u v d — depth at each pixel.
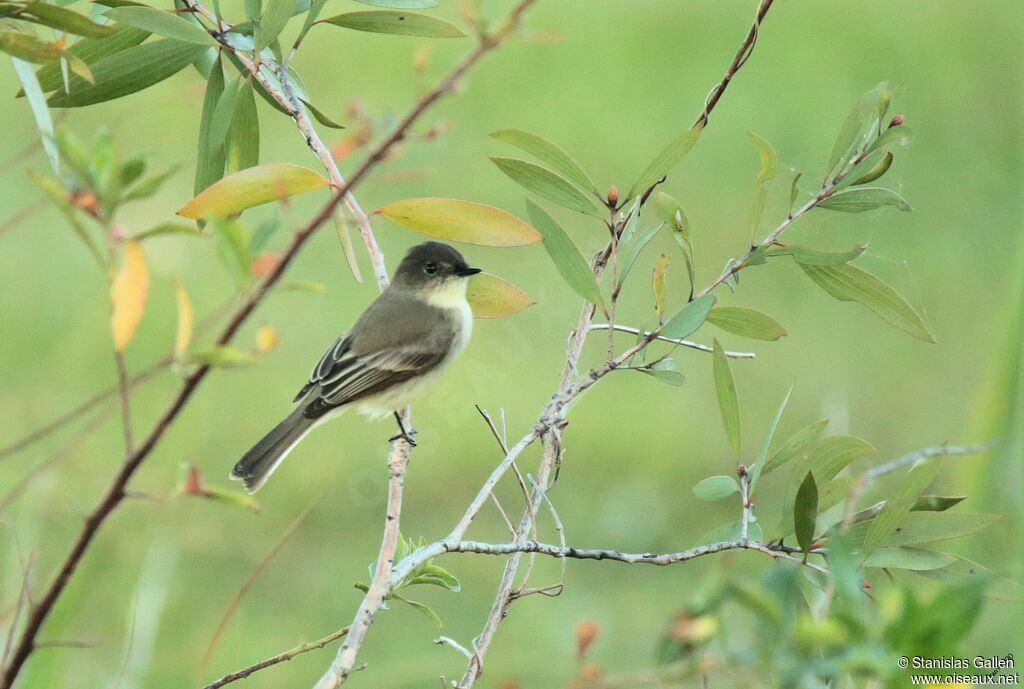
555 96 21.00
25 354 14.86
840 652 4.04
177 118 19.27
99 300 14.23
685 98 20.94
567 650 10.29
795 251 6.34
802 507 5.35
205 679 10.26
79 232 3.90
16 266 16.84
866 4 23.22
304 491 13.58
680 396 15.86
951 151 19.72
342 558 12.82
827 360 16.41
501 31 4.05
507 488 14.09
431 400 14.80
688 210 18.80
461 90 4.16
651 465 14.66
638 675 4.12
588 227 17.70
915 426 15.47
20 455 11.62
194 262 15.70
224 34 6.83
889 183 8.31
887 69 21.45
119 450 11.57
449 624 11.73
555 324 16.25
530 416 14.89
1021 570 5.23
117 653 8.88
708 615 4.13
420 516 13.67
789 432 15.24
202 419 12.98
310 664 11.13
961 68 21.44
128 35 6.88
